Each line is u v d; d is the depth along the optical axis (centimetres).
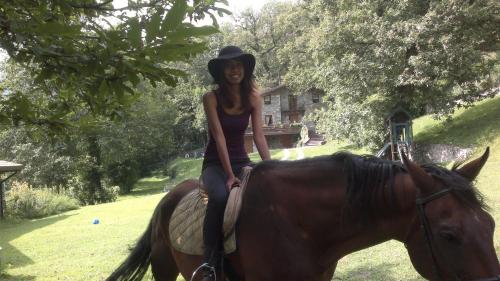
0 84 378
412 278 564
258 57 5347
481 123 1847
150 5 267
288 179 268
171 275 368
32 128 386
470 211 207
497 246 623
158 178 4231
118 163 3169
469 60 1727
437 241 210
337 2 2031
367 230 247
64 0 253
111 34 220
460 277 200
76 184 2781
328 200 255
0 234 1454
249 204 270
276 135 4831
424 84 1788
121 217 1554
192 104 5112
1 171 1753
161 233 363
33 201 2033
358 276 592
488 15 1758
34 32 207
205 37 225
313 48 2106
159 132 3472
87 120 372
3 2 237
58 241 1166
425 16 1727
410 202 230
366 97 2045
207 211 280
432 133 2034
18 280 764
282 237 257
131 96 327
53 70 239
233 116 301
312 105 5109
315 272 259
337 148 2847
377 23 1845
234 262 282
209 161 309
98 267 820
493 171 1231
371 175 244
